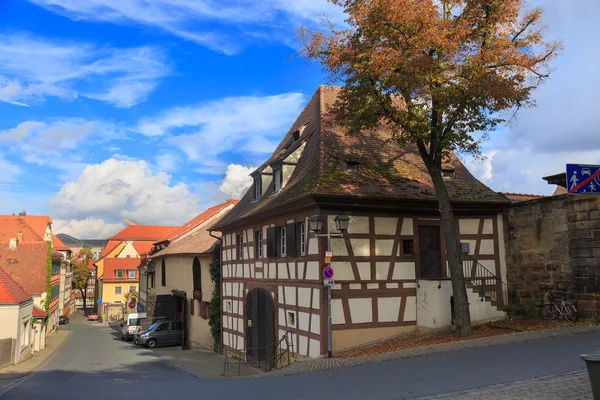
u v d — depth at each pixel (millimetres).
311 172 17422
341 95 14812
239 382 12258
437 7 13156
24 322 26141
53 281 46469
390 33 12922
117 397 10719
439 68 13133
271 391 9852
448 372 9625
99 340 40188
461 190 18344
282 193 18672
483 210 18328
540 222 17453
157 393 11109
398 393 8281
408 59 12891
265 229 20531
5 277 27547
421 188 17484
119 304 73938
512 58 13070
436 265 17469
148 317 44156
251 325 21875
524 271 17922
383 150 18984
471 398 7547
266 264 20344
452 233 14805
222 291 26750
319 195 15438
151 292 47062
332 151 17922
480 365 10023
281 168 19422
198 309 31344
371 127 14750
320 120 19828
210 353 27281
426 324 16266
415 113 13719
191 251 32531
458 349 12281
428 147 19516
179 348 31906
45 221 64375
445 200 14828
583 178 7605
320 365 13047
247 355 22266
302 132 21312
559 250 16797
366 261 16234
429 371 9914
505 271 18422
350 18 13297
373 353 13883
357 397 8281
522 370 9219
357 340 15797
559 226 16828
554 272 16938
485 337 13961
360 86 13672
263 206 19891
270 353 19406
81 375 17750
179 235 40531
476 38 13445
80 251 96312
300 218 17203
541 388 7820
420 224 17188
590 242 15781
